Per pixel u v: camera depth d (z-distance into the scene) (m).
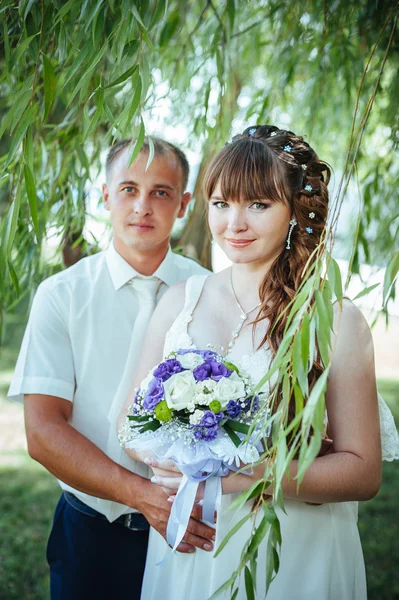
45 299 2.13
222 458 1.58
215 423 1.55
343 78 3.23
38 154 2.73
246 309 1.83
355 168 1.46
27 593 3.23
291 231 1.79
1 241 1.69
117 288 2.16
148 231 2.10
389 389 6.98
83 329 2.12
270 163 1.71
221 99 2.81
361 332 1.69
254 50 3.44
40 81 2.39
